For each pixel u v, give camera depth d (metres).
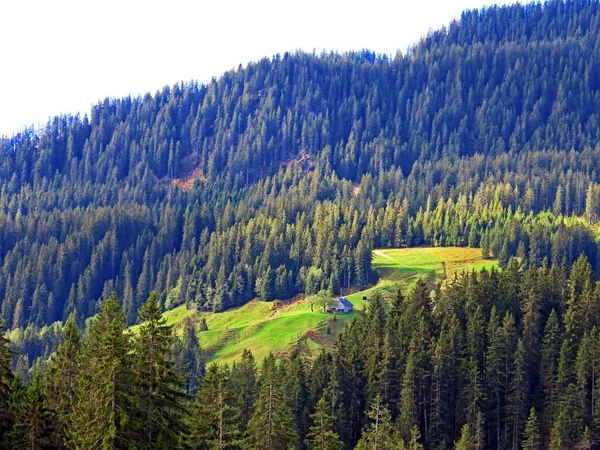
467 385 122.19
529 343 129.88
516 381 122.44
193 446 69.19
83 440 59.41
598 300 131.38
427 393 125.75
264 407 88.88
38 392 69.88
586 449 111.88
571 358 124.56
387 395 126.81
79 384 68.06
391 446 94.06
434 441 121.56
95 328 69.81
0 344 74.31
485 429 123.31
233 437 74.69
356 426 125.75
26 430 66.00
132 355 60.31
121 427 57.22
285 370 130.75
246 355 129.50
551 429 117.38
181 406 63.47
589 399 120.12
